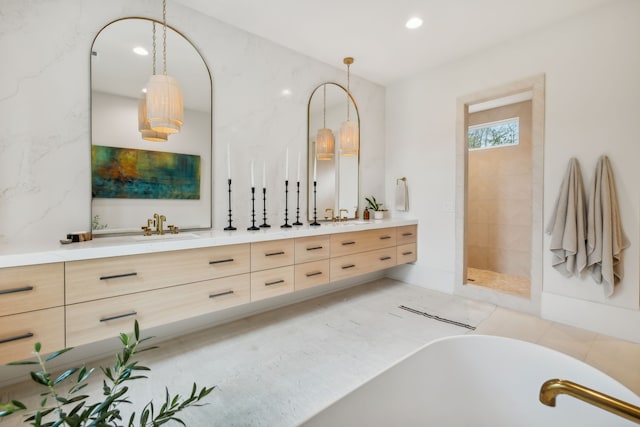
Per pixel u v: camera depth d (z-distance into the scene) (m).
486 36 2.87
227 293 2.17
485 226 4.54
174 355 2.12
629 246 2.33
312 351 2.17
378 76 3.79
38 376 0.50
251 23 2.69
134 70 2.26
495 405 1.37
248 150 2.84
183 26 2.46
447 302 3.19
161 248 1.87
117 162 2.20
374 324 2.64
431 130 3.61
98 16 2.12
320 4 2.42
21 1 1.86
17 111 1.86
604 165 2.38
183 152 2.49
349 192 3.71
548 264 2.73
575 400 1.20
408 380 1.29
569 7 2.45
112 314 1.73
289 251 2.53
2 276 1.44
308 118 3.28
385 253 3.37
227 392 1.72
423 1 2.37
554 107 2.68
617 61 2.37
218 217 2.68
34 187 1.92
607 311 2.43
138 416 1.54
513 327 2.58
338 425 1.07
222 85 2.67
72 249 1.60
